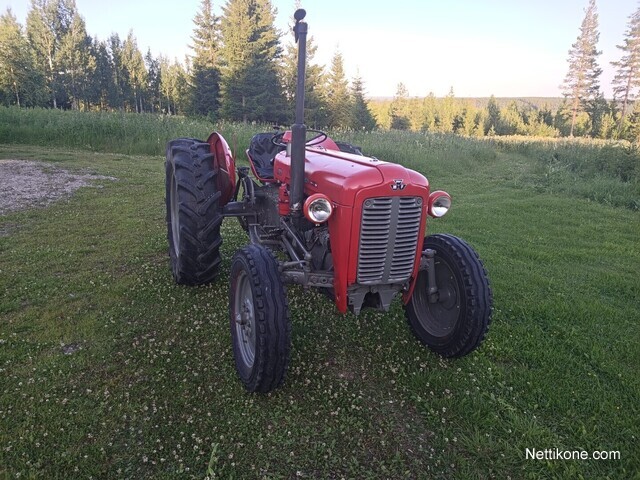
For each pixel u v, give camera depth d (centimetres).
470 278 301
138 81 6638
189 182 395
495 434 259
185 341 337
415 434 256
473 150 1631
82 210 673
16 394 271
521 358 335
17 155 1104
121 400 271
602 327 385
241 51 3738
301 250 326
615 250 605
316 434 253
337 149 445
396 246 295
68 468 222
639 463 238
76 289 417
